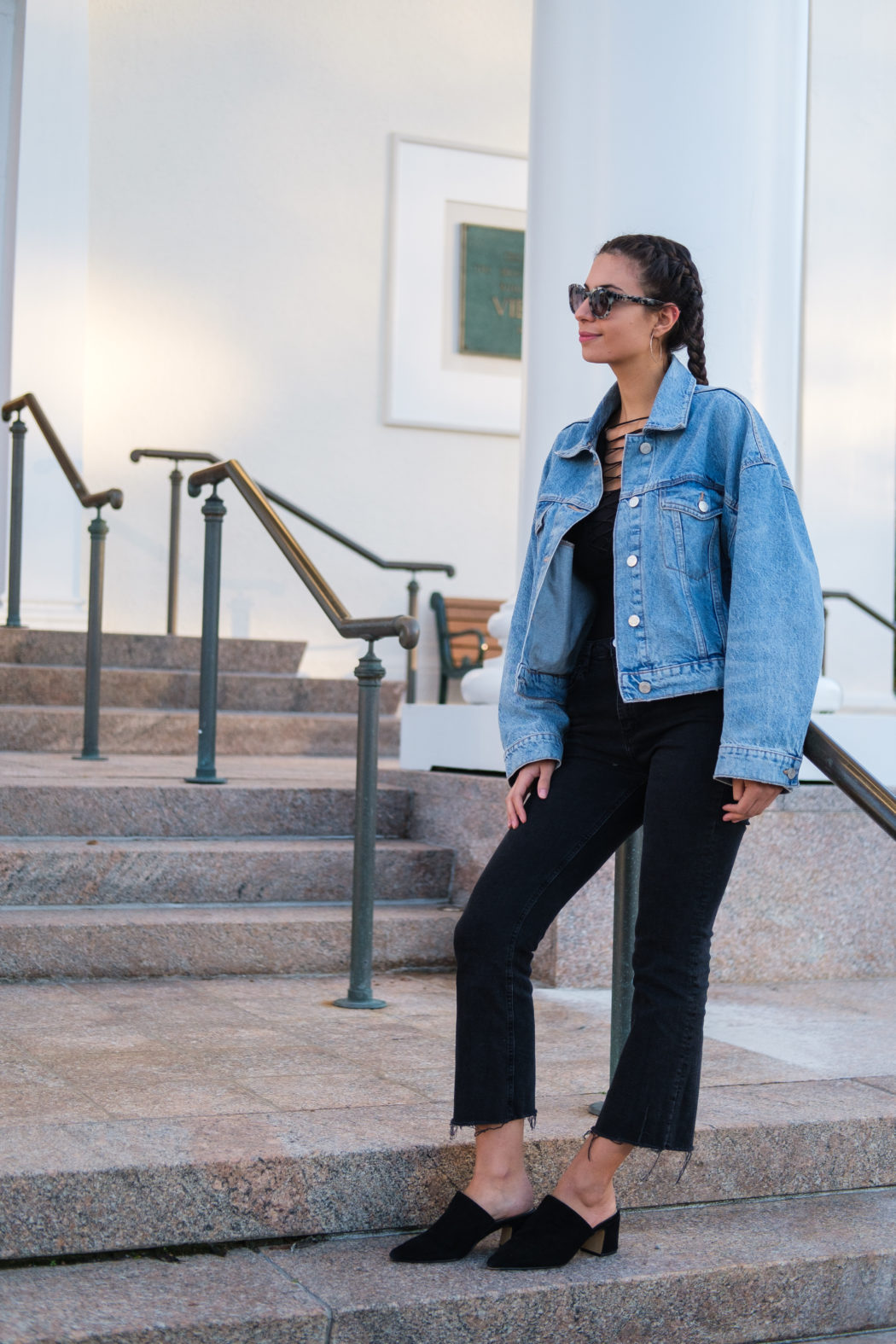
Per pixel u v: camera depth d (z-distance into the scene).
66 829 3.79
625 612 1.98
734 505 1.97
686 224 3.66
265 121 7.15
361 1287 1.92
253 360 7.13
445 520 7.49
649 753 2.01
